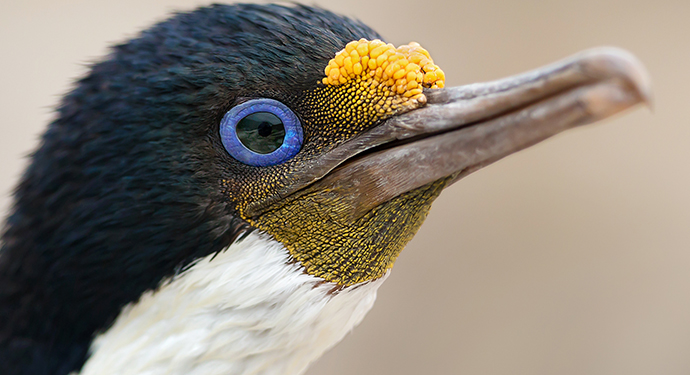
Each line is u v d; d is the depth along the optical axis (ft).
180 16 5.18
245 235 5.16
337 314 5.21
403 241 5.20
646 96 5.08
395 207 5.18
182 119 5.13
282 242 5.17
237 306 5.17
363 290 5.21
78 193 5.13
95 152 5.13
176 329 5.16
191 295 5.16
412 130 5.16
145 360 5.16
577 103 5.10
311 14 5.19
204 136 5.14
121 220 5.13
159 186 5.13
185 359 5.16
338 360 7.43
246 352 5.18
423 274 7.73
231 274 5.16
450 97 5.16
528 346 7.47
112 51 5.18
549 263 7.76
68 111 5.16
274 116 5.16
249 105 5.15
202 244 5.15
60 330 5.16
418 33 8.85
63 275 5.14
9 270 5.17
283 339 5.19
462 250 7.82
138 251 5.14
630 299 7.55
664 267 7.72
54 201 5.14
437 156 5.16
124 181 5.13
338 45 5.18
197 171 5.14
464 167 5.16
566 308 7.59
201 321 5.16
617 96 5.08
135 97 5.13
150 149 5.13
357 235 5.18
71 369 5.16
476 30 8.89
